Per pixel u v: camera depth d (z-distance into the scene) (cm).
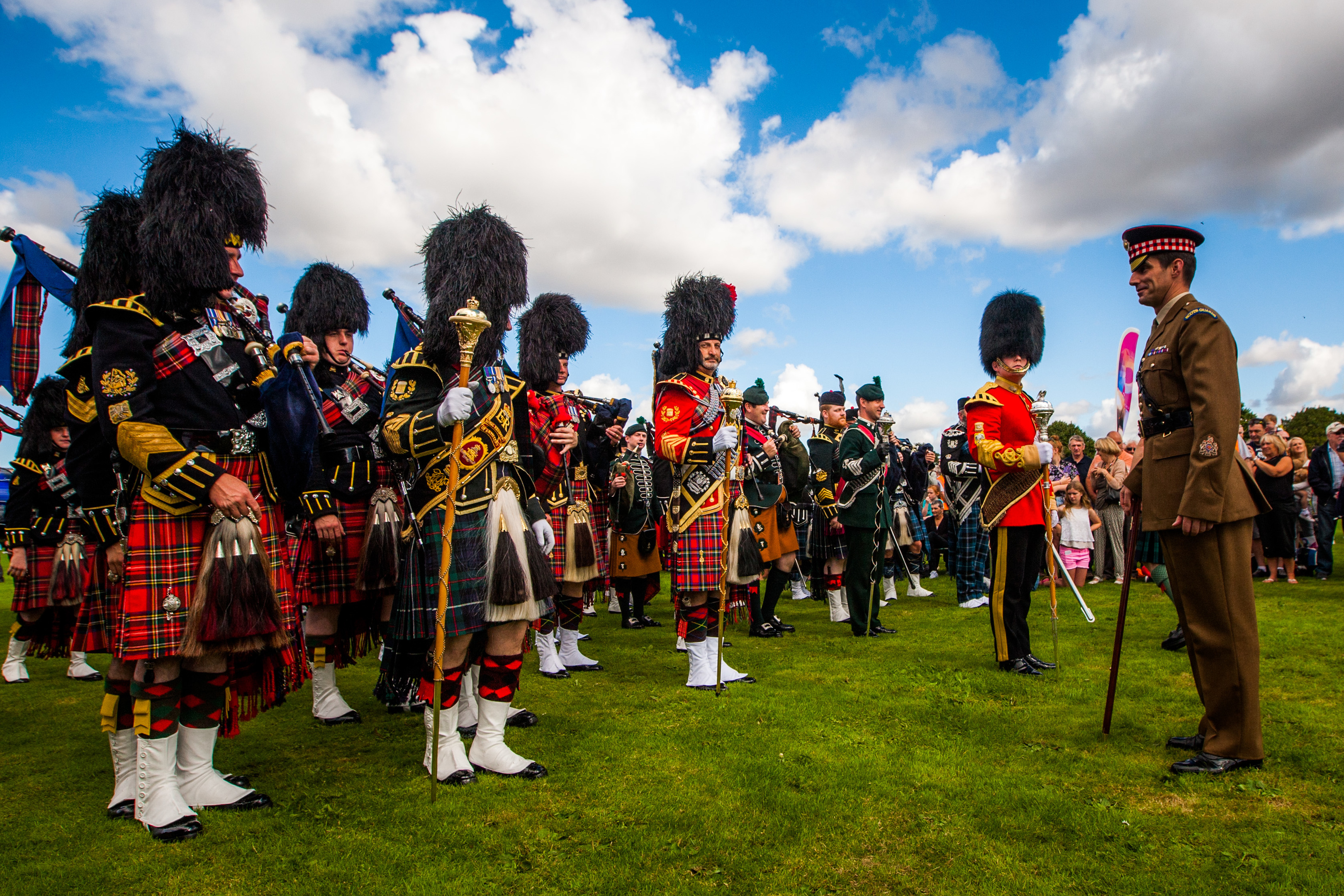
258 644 265
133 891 219
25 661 579
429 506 303
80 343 300
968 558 742
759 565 466
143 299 269
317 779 305
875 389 607
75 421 278
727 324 478
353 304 430
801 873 226
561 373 542
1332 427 886
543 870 229
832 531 634
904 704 393
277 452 287
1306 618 596
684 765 310
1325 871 222
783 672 475
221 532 259
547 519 481
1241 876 221
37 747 356
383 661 378
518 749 331
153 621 252
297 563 403
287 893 216
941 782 290
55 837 254
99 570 300
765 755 320
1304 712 361
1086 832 249
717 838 247
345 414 399
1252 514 295
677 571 443
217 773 284
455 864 232
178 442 256
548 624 479
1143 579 884
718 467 454
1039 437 454
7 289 348
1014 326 493
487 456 312
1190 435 309
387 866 231
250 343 293
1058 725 355
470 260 317
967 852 238
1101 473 912
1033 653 509
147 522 255
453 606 289
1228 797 275
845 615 688
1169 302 327
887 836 248
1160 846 241
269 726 384
